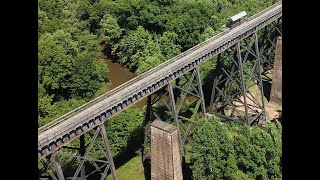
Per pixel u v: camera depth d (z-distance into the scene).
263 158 36.22
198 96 48.19
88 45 68.25
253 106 58.56
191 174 44.03
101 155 46.53
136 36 73.38
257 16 60.12
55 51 55.09
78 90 55.62
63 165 44.56
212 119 40.16
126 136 49.12
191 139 48.91
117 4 77.38
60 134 32.88
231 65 61.06
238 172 35.88
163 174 40.22
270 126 37.97
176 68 44.06
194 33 73.62
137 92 39.78
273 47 68.75
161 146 39.22
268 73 70.38
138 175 46.31
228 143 38.72
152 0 79.12
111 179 45.50
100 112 36.19
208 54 49.16
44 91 50.72
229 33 53.34
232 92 59.69
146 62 68.25
